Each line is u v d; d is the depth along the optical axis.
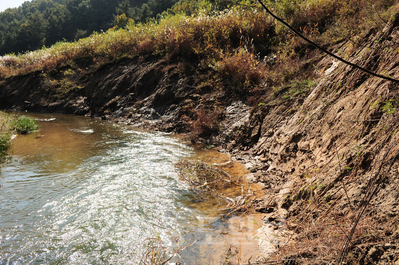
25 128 10.63
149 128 10.89
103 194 5.02
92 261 3.29
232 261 3.15
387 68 4.01
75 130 10.77
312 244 2.83
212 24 13.32
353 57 5.55
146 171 6.14
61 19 96.25
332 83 5.67
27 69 20.64
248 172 6.12
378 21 5.44
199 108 10.11
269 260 3.02
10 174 6.08
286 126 6.70
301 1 11.29
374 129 3.43
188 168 6.29
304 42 9.36
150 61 14.45
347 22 8.17
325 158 4.20
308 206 3.69
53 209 4.51
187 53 12.84
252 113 8.40
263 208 4.37
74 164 6.67
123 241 3.64
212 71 11.25
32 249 3.52
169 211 4.41
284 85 8.23
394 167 2.78
